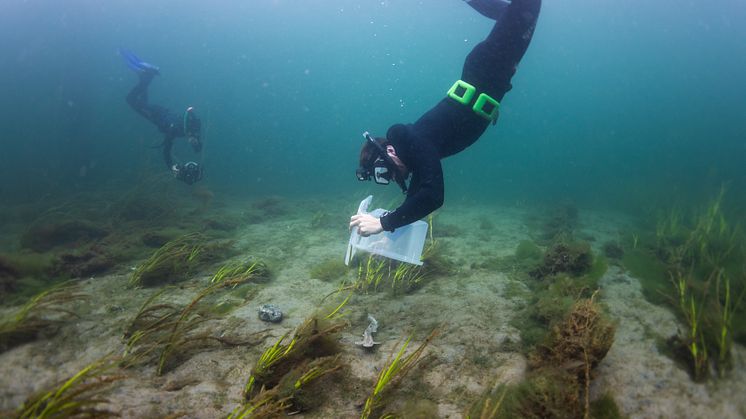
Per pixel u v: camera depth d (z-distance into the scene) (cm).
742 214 886
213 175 2372
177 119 920
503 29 306
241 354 287
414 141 285
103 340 301
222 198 1362
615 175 2448
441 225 829
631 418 229
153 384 245
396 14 5622
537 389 227
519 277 483
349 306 407
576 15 5203
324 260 573
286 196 1522
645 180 1892
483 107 309
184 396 233
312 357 279
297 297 425
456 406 242
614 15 5272
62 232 688
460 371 279
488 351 305
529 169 3466
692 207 969
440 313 381
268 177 2462
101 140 4494
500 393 243
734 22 5562
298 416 232
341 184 2158
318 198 1446
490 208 1245
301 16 6462
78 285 439
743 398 237
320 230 795
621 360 280
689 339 277
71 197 1218
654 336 311
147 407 219
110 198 1191
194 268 516
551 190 1861
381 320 372
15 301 394
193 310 348
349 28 7044
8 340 284
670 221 760
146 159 1462
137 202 918
